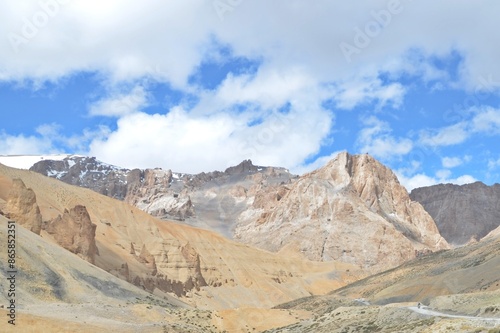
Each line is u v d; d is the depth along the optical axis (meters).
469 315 108.69
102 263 194.88
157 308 140.00
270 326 149.75
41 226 171.50
